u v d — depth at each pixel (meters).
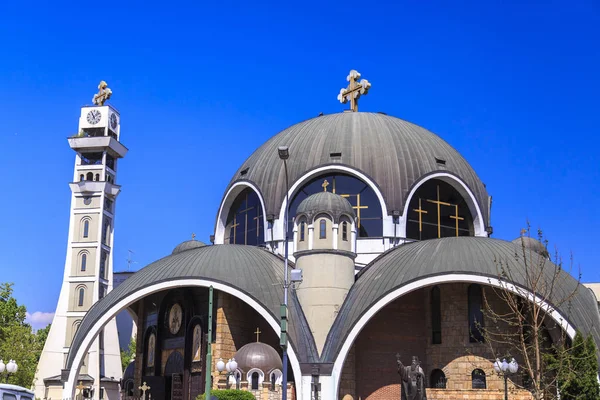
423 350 45.12
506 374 35.12
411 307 45.84
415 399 37.03
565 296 39.81
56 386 69.00
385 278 42.75
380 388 44.44
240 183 54.97
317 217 44.94
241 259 46.41
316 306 43.34
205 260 46.28
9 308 70.56
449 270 41.03
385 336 45.22
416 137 54.66
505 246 43.34
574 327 38.75
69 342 70.50
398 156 51.78
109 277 74.00
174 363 49.00
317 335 42.72
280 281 45.00
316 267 44.00
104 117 75.94
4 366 42.31
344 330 41.34
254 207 54.69
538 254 42.91
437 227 51.75
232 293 43.97
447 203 52.75
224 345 45.28
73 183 73.94
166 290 50.44
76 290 71.88
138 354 52.28
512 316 42.12
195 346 47.50
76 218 73.69
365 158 51.53
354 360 44.66
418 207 51.38
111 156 77.00
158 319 50.69
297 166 52.34
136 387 51.53
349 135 53.28
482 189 55.16
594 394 34.03
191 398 46.72
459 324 43.25
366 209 50.69
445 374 43.09
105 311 46.41
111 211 75.88
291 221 51.41
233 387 43.31
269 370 43.00
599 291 67.62
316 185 52.16
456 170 53.44
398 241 49.31
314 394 40.41
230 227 56.47
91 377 69.69
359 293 43.12
